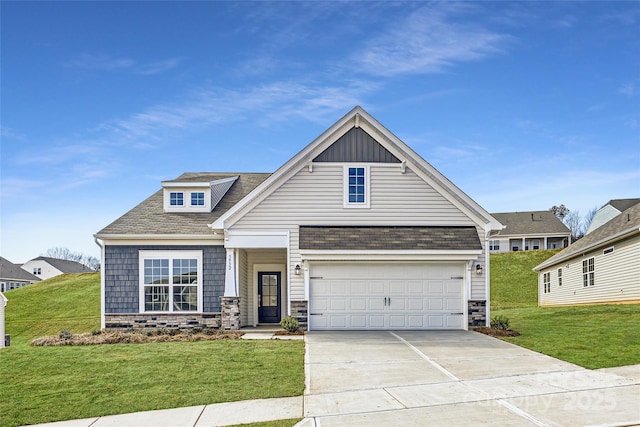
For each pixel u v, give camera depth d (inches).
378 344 636.7
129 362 536.1
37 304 1301.7
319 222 777.6
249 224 777.6
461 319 765.3
